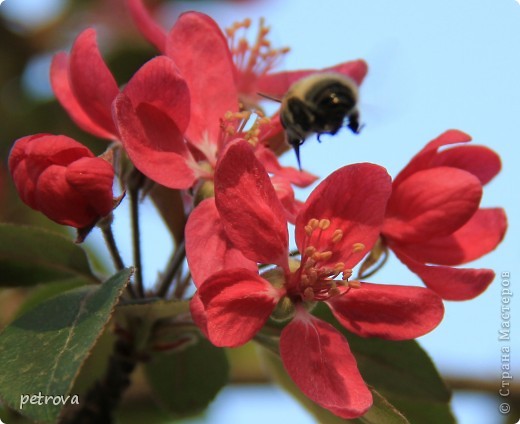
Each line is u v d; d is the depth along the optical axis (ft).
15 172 0.85
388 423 0.84
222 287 0.83
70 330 0.81
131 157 0.87
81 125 0.94
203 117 0.93
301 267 0.86
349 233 0.86
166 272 0.91
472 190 0.89
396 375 0.93
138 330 0.91
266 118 0.92
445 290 0.90
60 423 0.93
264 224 0.85
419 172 0.91
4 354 0.81
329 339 0.86
